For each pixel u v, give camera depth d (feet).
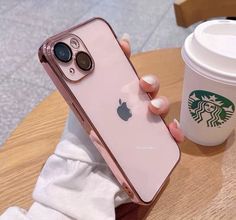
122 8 6.07
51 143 1.64
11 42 5.09
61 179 1.22
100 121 1.22
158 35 5.41
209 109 1.49
